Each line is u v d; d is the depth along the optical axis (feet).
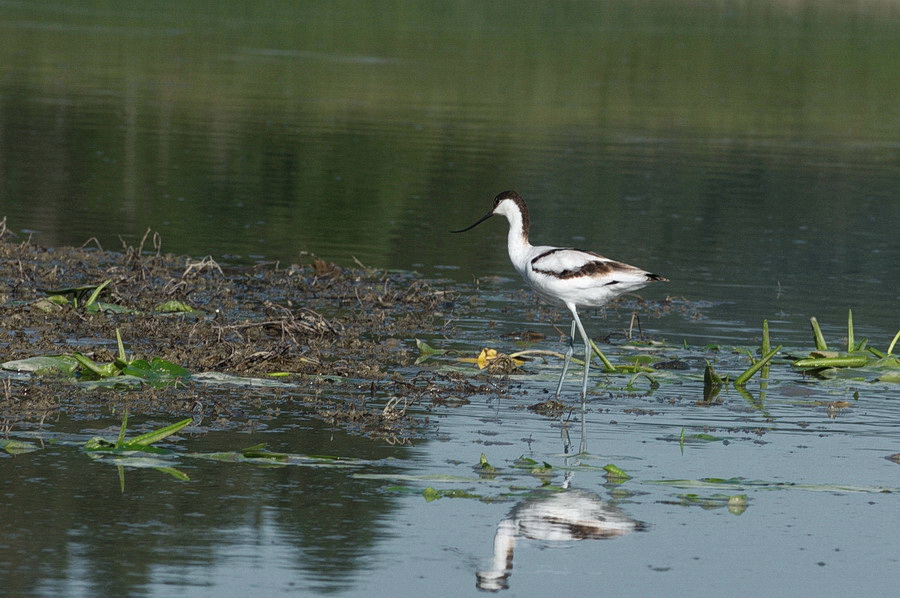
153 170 83.76
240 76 133.08
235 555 26.91
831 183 90.22
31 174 79.66
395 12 205.05
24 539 27.22
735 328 51.88
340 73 139.13
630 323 51.06
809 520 30.14
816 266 65.00
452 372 43.21
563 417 38.34
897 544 28.78
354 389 40.50
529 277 42.42
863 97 143.64
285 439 34.73
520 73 146.41
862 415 39.75
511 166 91.15
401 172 87.51
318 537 28.07
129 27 168.14
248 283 56.18
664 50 171.42
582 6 226.38
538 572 26.68
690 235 71.15
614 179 87.71
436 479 31.86
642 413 39.17
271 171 85.87
